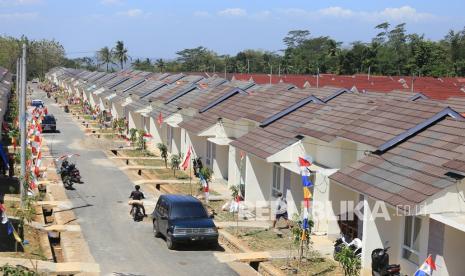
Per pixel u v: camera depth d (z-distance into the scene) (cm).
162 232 2062
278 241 2077
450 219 1376
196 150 3488
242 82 3988
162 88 4938
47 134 5153
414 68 9131
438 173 1488
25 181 2325
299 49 14075
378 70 9550
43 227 2183
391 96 2625
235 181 2883
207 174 2817
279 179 2503
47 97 9406
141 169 3622
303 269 1750
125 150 4381
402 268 1642
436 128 1758
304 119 2525
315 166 2178
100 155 4134
